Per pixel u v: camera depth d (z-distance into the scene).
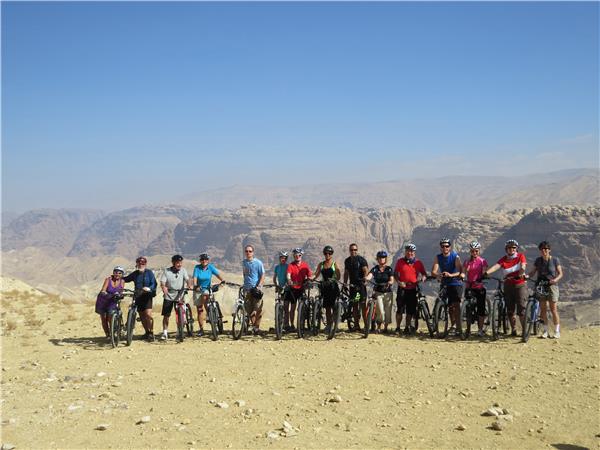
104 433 7.19
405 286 14.45
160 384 9.76
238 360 11.67
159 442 6.89
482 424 7.69
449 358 11.68
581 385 9.51
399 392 9.22
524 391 9.22
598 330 14.22
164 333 14.35
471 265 13.98
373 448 6.80
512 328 13.94
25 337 15.07
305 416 7.96
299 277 14.77
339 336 14.40
